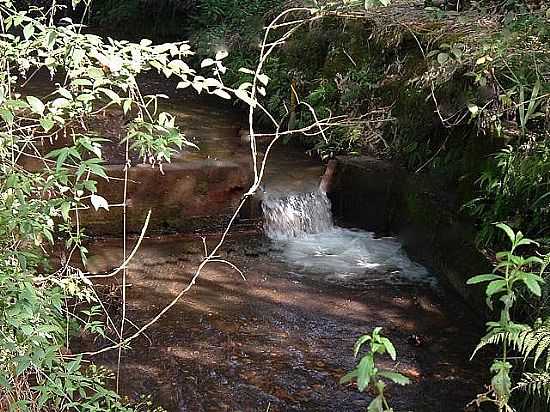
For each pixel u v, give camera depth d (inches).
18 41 104.0
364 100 258.1
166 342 159.0
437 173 212.8
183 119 294.0
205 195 216.7
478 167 185.9
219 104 323.3
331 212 234.5
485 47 178.9
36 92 287.9
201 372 148.7
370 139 246.5
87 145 88.0
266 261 204.2
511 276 68.2
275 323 170.4
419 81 226.4
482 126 186.1
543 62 171.8
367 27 269.3
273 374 149.8
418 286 190.9
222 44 345.1
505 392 73.0
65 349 126.2
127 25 446.0
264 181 233.9
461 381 148.0
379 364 154.3
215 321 169.6
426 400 141.8
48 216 99.9
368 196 228.2
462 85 202.4
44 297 93.6
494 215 171.2
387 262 205.8
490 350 159.0
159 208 212.1
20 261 92.7
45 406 98.8
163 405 136.3
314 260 206.7
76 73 97.5
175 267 195.8
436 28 233.6
